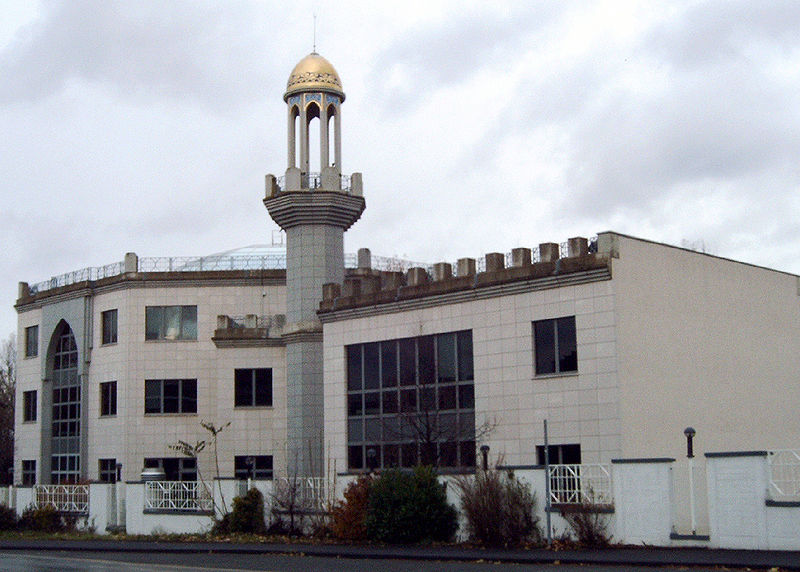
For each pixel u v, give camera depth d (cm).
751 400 3491
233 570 2300
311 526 3275
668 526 2453
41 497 4206
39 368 6172
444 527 2905
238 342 5053
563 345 3152
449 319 3494
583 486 2658
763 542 2286
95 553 3083
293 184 4462
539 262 3234
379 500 2973
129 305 5556
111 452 5556
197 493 3600
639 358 3069
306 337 4391
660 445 3080
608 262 3020
